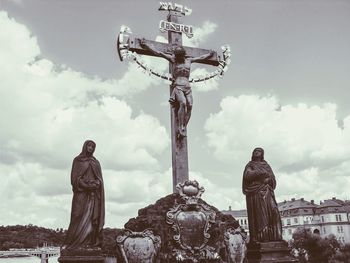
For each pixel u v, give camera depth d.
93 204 11.08
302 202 93.56
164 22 15.14
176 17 15.67
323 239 56.88
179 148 13.74
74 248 10.56
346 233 86.38
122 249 10.98
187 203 11.85
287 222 92.25
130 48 14.23
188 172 13.62
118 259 10.95
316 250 55.91
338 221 87.19
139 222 11.51
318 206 91.81
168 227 11.56
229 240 12.07
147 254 11.04
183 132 13.77
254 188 12.71
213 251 11.69
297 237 57.56
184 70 14.34
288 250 12.27
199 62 15.36
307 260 56.25
